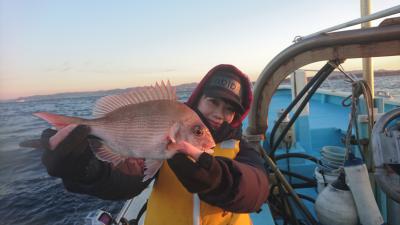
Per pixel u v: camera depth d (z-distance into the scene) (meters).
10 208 9.87
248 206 1.65
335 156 3.48
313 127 5.47
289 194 3.48
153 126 1.64
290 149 4.21
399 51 2.71
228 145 2.03
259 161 2.10
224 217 1.93
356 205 2.77
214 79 2.06
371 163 3.18
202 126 1.68
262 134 3.41
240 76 2.13
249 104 2.21
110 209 9.53
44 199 10.57
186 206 1.89
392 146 2.40
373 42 2.71
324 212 2.92
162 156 1.58
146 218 2.09
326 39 2.75
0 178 12.98
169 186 1.94
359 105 3.53
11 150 17.78
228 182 1.53
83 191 1.74
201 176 1.43
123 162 1.88
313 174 4.14
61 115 1.67
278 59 3.02
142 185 1.99
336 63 2.87
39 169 14.22
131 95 1.78
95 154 1.68
